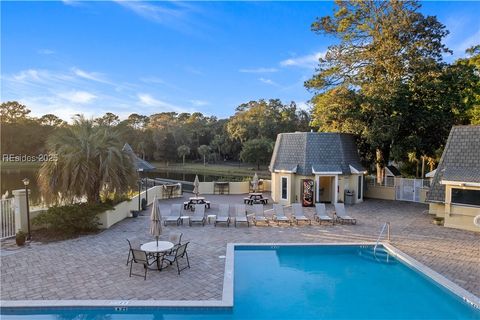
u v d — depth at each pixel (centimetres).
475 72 2673
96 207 1461
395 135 2434
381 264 1141
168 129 7981
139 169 1941
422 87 2323
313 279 1009
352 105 2453
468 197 1520
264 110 6588
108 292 821
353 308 823
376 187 2544
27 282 884
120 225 1569
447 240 1342
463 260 1091
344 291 923
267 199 2334
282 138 2434
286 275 1038
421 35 2488
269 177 4741
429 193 1698
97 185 1473
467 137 1666
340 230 1513
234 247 1240
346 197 2266
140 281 895
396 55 2478
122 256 1109
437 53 2492
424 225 1622
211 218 1730
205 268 1002
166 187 2506
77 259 1077
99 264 1029
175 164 8006
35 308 744
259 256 1209
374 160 2844
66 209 1382
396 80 2453
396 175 3038
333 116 2527
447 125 2422
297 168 2242
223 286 857
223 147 7431
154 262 1010
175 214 1652
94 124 1605
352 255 1234
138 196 1956
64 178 1394
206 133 8438
